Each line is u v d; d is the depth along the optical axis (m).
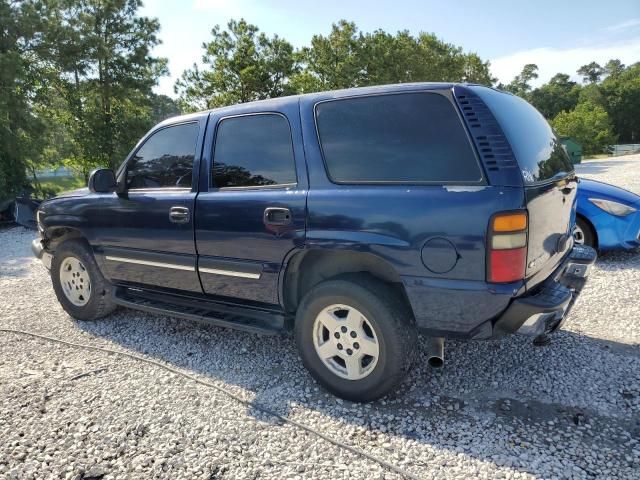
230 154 3.37
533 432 2.58
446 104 2.58
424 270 2.54
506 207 2.35
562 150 3.34
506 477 2.25
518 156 2.46
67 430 2.77
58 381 3.38
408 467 2.35
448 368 3.33
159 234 3.69
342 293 2.80
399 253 2.59
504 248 2.36
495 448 2.46
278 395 3.08
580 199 5.57
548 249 2.70
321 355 3.00
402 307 2.77
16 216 11.52
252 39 21.12
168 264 3.69
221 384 3.26
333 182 2.86
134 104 21.95
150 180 3.85
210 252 3.41
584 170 22.52
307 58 23.44
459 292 2.47
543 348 3.56
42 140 14.77
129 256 3.95
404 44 25.42
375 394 2.83
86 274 4.44
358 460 2.43
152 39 20.97
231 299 3.45
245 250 3.21
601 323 4.01
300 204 2.92
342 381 2.92
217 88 21.44
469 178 2.46
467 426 2.66
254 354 3.70
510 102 2.94
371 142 2.78
